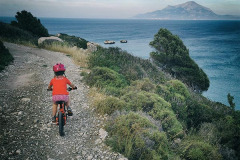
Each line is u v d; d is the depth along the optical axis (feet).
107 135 17.48
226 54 171.94
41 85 29.37
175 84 31.27
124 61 41.01
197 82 56.03
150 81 32.40
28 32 87.81
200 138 18.76
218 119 23.97
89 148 15.72
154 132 16.57
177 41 64.23
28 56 48.11
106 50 49.83
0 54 40.81
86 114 21.61
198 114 24.52
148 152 15.03
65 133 17.62
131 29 586.04
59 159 14.24
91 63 42.04
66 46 62.08
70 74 36.01
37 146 15.43
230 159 17.06
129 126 17.38
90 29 556.10
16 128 17.57
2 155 13.93
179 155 15.96
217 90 79.20
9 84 28.45
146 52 169.68
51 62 44.34
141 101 22.90
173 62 61.26
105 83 29.40
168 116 20.59
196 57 156.76
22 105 22.26
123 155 15.10
